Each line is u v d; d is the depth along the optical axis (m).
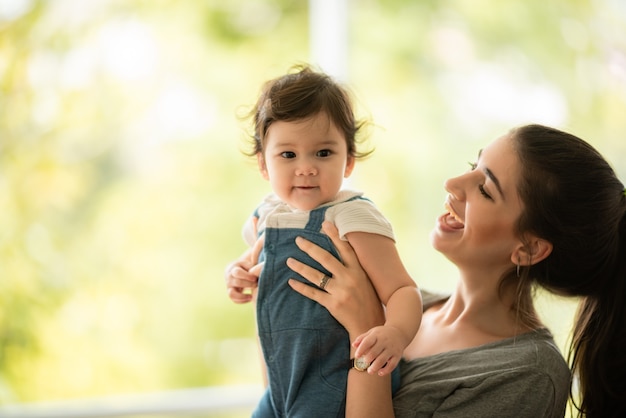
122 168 3.73
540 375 1.43
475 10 3.31
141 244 3.79
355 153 1.56
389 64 3.44
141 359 3.78
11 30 3.38
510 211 1.50
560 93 3.10
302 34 4.16
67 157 3.56
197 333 3.93
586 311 1.60
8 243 3.44
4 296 3.42
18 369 3.45
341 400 1.39
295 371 1.39
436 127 3.36
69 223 3.60
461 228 1.57
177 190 3.89
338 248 1.42
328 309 1.40
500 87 3.23
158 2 3.81
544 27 3.14
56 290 3.55
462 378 1.46
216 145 3.98
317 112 1.41
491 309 1.58
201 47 3.93
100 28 3.62
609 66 3.02
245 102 4.02
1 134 3.40
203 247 3.95
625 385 1.57
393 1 3.45
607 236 1.51
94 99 3.62
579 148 1.51
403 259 3.37
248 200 4.04
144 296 3.81
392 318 1.34
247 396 2.84
